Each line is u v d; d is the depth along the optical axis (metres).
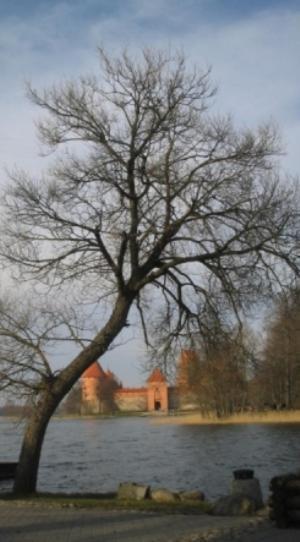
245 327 21.06
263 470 31.67
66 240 19.84
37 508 15.65
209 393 77.19
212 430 71.38
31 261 20.06
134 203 19.56
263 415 82.25
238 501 14.85
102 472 33.66
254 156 19.39
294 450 42.00
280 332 30.28
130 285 19.70
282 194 19.17
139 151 19.47
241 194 19.20
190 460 38.78
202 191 19.28
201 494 17.72
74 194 19.66
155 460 39.91
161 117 19.53
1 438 72.12
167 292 20.77
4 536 12.22
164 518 14.14
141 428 89.81
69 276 20.28
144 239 19.70
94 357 19.59
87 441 65.38
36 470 19.31
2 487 26.06
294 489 13.02
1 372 19.28
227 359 21.50
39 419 19.38
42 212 19.75
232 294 19.70
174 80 19.66
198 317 20.50
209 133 19.67
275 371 67.69
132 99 19.69
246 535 12.27
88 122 19.56
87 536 12.21
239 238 19.14
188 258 19.48
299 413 79.94
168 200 19.45
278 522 13.00
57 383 19.47
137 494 17.53
